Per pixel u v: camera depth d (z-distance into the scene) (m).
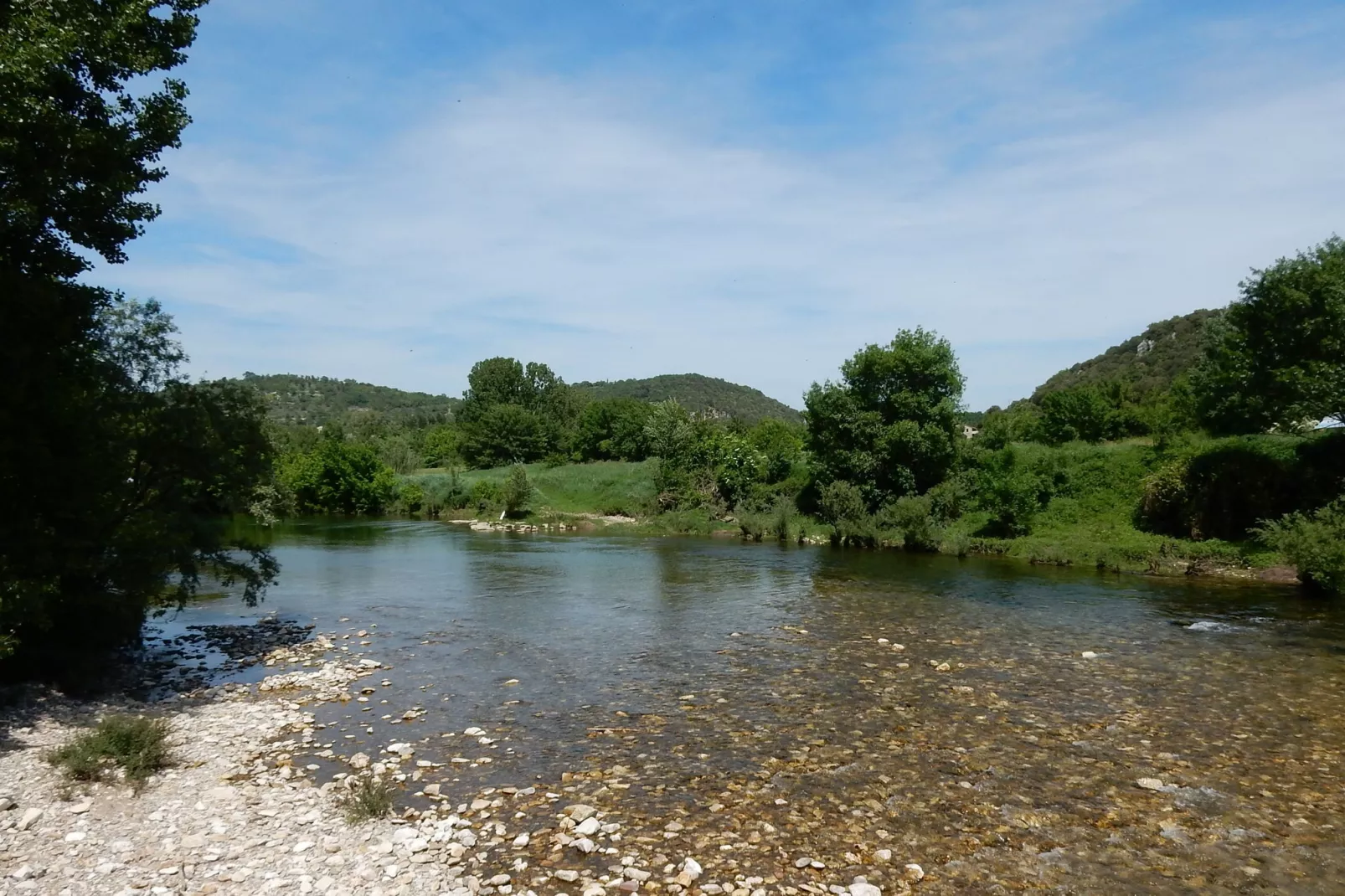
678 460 63.59
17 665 14.63
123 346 17.27
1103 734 12.42
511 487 62.03
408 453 88.12
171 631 20.75
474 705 14.05
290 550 40.41
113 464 15.21
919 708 13.80
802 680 15.71
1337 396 28.62
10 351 12.95
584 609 23.77
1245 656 17.61
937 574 31.77
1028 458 45.53
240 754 11.48
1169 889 7.80
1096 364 127.31
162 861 8.01
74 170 13.45
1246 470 33.47
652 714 13.52
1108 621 21.75
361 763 11.12
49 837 8.38
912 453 46.91
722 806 9.72
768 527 48.69
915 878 7.98
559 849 8.54
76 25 12.97
